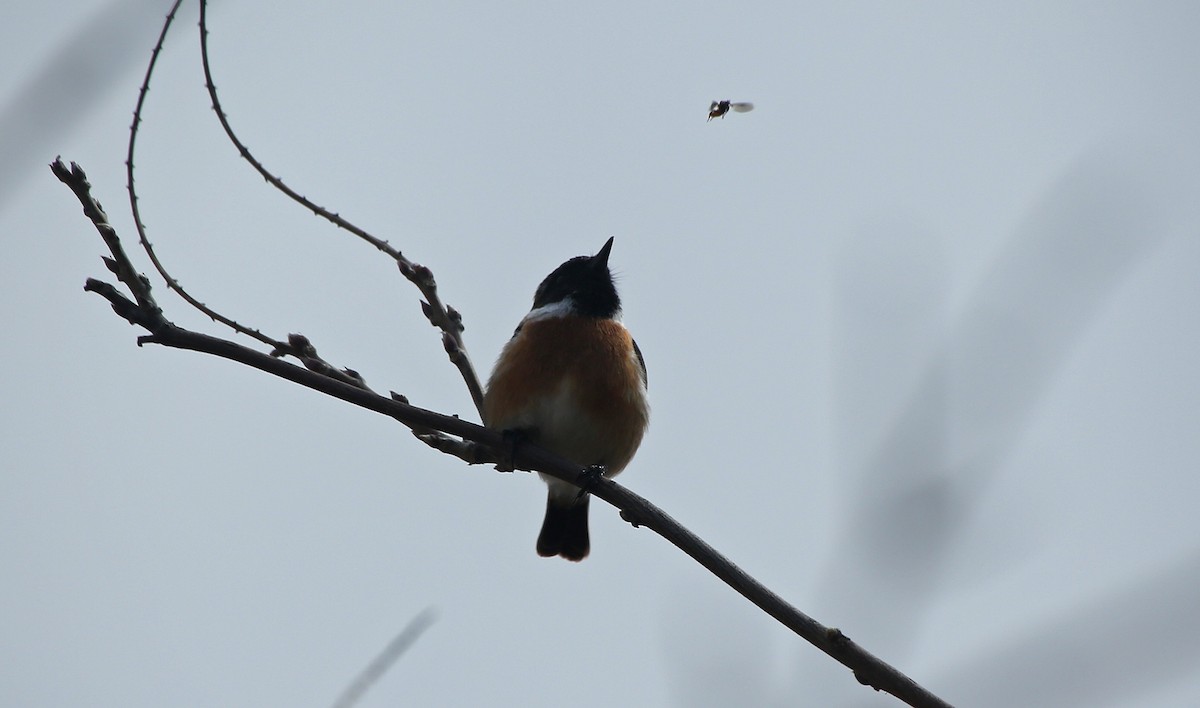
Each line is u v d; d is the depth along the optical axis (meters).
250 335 9.89
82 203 8.67
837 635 7.50
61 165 8.64
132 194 8.91
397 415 9.12
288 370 8.86
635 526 8.78
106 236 8.59
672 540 8.52
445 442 10.25
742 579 8.00
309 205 10.19
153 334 8.61
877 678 7.39
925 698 7.32
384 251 10.66
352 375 10.17
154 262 9.14
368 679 7.06
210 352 8.73
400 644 7.17
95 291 8.57
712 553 8.25
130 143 8.84
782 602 7.82
